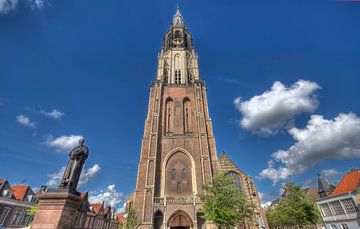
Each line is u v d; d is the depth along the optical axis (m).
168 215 36.12
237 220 29.19
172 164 43.12
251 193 44.66
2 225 41.12
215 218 28.03
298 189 32.09
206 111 51.19
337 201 44.28
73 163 12.78
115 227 90.94
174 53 64.25
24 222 46.09
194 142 45.78
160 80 55.00
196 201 37.62
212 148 45.22
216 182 31.09
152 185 38.94
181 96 53.59
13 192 45.56
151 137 45.03
